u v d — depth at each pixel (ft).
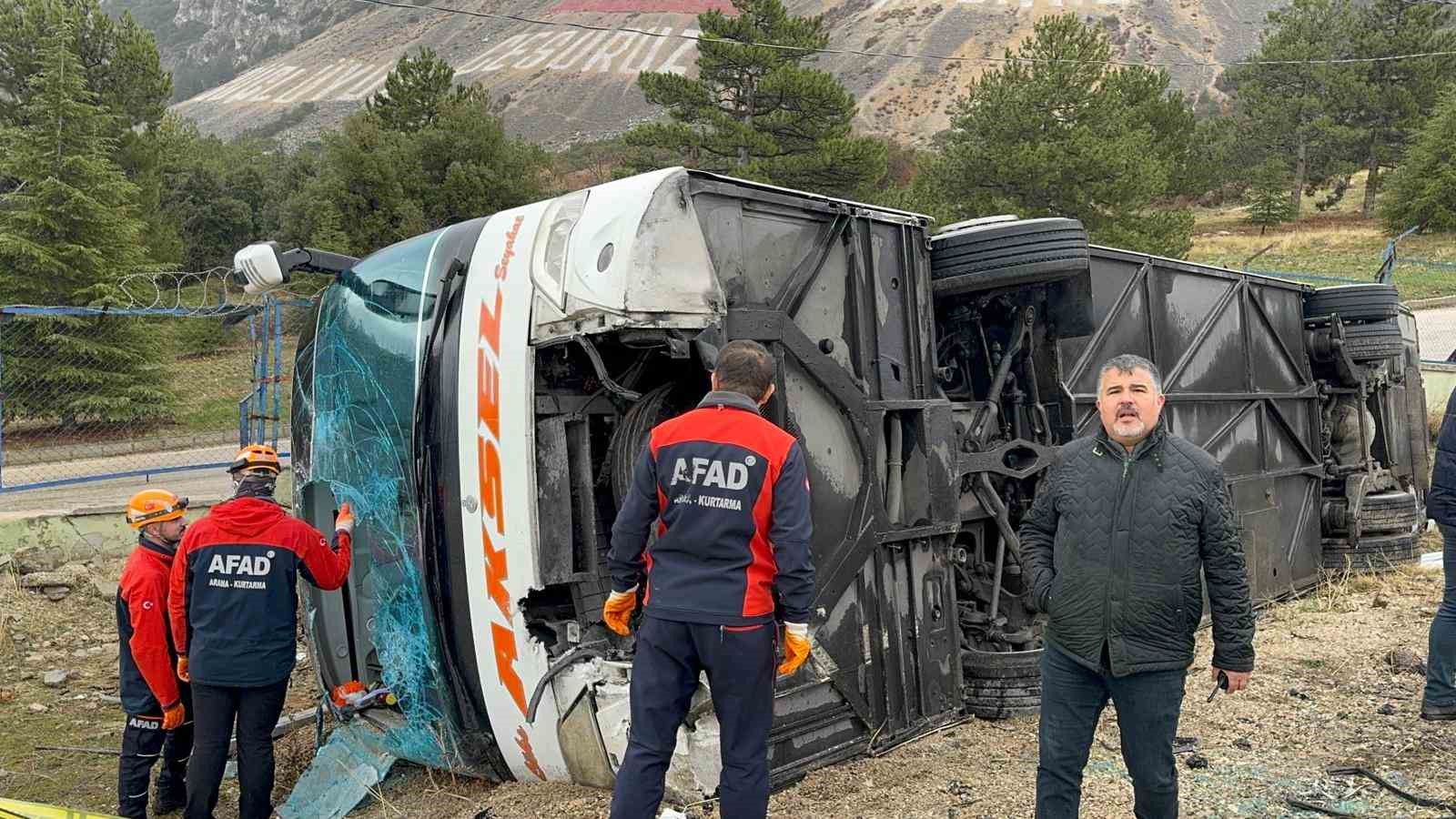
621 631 11.42
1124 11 598.34
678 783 13.24
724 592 10.57
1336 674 19.22
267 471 15.19
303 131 547.08
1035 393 19.90
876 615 15.98
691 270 13.21
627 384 15.33
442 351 14.80
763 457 10.68
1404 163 147.74
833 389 15.28
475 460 14.24
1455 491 15.87
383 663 16.11
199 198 138.00
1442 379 52.01
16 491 34.71
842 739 15.56
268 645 14.58
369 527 15.96
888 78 510.17
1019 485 19.81
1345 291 30.09
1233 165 184.44
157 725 15.89
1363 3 179.93
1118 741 16.19
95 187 66.28
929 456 16.63
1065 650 11.09
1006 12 597.52
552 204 14.29
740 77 100.42
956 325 19.97
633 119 487.20
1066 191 94.99
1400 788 13.91
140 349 51.70
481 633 14.37
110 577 28.91
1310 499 29.12
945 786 14.57
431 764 16.19
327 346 17.28
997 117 97.66
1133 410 10.70
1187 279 24.84
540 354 14.30
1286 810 13.44
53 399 49.37
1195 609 10.80
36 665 24.48
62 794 17.33
